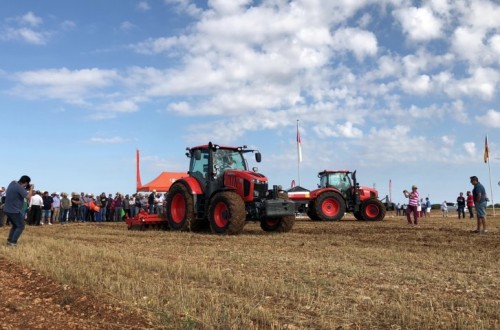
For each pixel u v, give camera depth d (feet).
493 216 93.61
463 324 14.55
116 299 17.37
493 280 21.13
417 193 58.59
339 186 72.54
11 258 26.50
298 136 91.15
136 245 34.81
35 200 61.98
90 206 78.54
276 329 14.40
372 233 43.91
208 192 44.78
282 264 25.31
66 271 21.74
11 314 15.49
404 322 15.05
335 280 21.13
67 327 14.40
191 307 16.33
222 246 33.91
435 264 25.73
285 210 43.04
